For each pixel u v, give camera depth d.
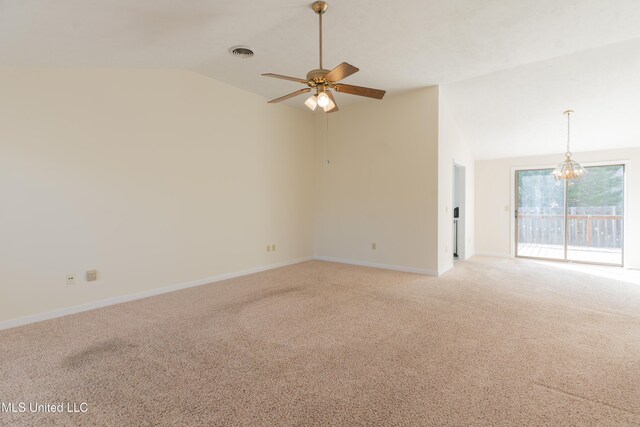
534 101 4.59
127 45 2.98
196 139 4.20
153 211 3.80
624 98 4.24
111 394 1.85
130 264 3.61
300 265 5.50
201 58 3.65
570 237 6.08
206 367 2.14
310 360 2.23
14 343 2.51
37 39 2.56
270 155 5.20
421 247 4.83
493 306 3.35
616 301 3.52
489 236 6.82
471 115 5.25
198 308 3.31
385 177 5.14
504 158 6.63
